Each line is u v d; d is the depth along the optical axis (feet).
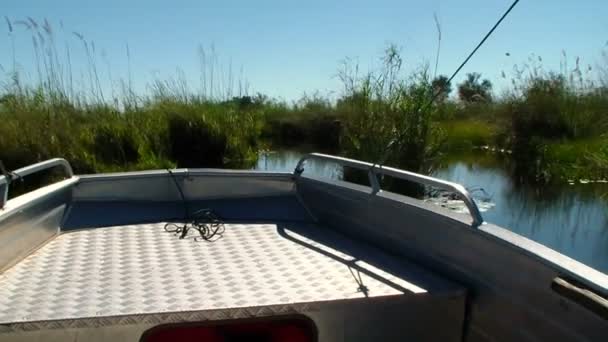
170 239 9.52
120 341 6.17
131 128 28.91
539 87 40.34
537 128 38.52
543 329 5.72
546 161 32.27
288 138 53.88
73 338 6.07
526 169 32.65
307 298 6.66
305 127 52.54
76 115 29.71
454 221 7.23
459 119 46.60
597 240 18.93
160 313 6.17
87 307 6.38
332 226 10.41
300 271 7.77
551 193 26.66
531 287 5.91
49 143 25.54
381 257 8.44
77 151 26.02
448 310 6.90
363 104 25.13
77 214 10.53
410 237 8.26
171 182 11.40
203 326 6.36
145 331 6.19
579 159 31.91
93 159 25.82
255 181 11.55
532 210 23.06
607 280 5.07
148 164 26.53
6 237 7.92
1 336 5.91
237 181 11.55
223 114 31.71
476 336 6.82
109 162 26.91
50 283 7.23
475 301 6.88
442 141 25.05
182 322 6.26
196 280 7.39
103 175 11.16
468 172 32.96
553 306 5.56
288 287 7.10
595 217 22.00
